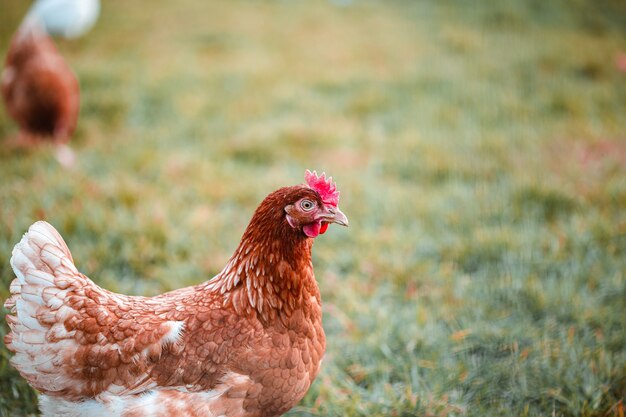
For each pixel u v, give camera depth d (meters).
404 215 6.00
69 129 7.40
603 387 3.72
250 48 11.41
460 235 5.64
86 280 2.80
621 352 4.16
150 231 5.28
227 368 2.76
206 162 6.90
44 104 6.91
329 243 5.54
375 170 7.08
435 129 8.23
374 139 7.84
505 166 7.12
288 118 8.41
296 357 2.88
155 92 9.05
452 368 3.98
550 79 10.14
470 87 9.63
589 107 9.02
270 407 2.90
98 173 6.56
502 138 7.87
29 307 2.59
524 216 5.99
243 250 2.93
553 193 6.29
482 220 5.97
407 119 8.55
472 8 14.16
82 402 2.74
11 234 5.02
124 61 10.30
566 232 5.60
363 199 6.25
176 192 6.14
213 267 4.98
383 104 9.02
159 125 8.16
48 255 2.64
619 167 7.01
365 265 5.20
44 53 6.93
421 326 4.41
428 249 5.43
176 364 2.73
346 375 4.03
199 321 2.83
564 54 11.25
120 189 5.94
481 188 6.54
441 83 9.86
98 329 2.67
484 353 4.21
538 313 4.63
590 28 13.50
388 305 4.70
